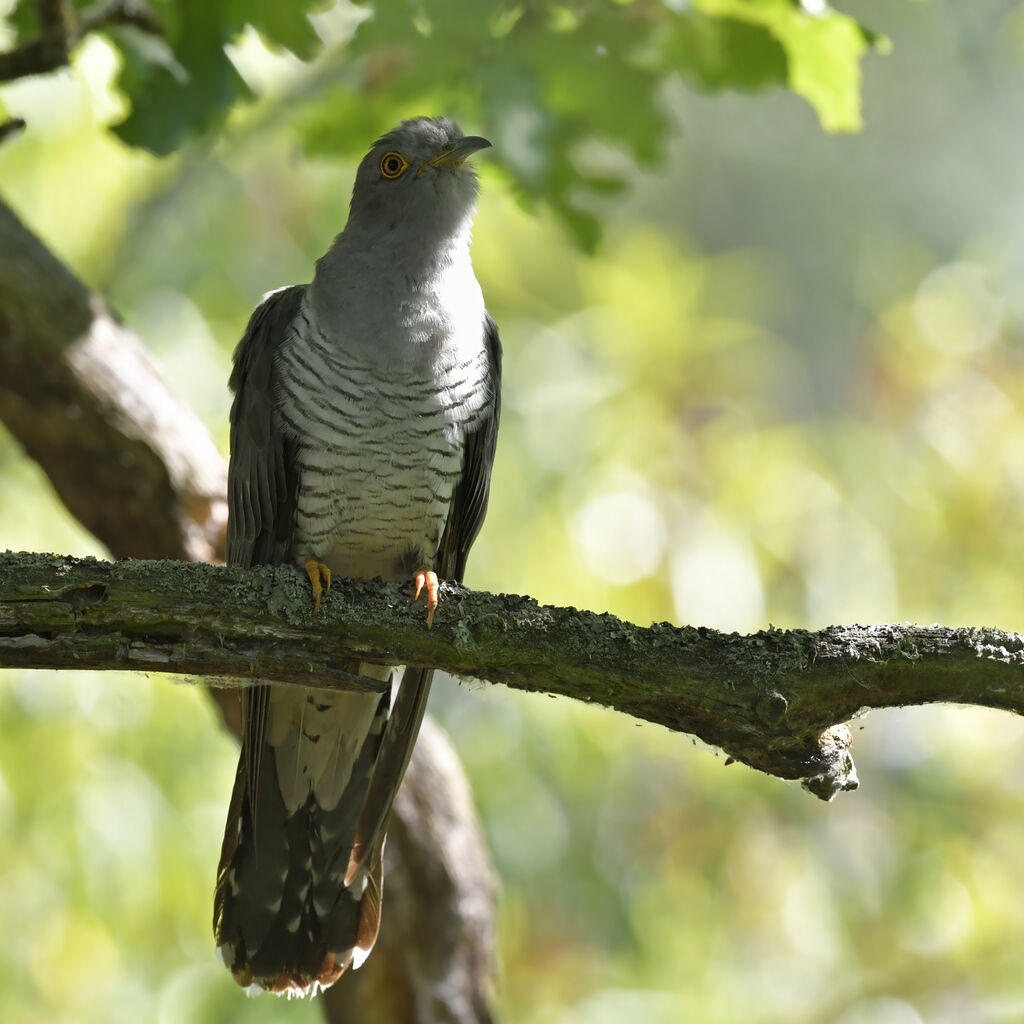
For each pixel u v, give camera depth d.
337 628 6.19
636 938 12.53
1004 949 12.48
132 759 11.01
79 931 10.98
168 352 12.29
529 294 14.11
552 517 12.45
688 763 12.71
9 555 5.94
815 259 24.22
